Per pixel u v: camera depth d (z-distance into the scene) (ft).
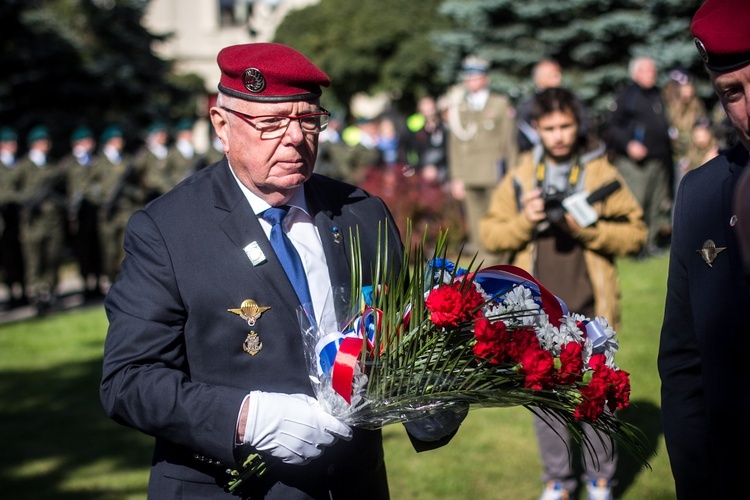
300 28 75.51
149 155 40.04
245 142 8.05
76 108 57.00
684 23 47.16
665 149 34.12
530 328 7.64
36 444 18.76
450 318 7.38
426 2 73.15
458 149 34.04
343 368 7.33
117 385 7.77
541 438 13.94
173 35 64.08
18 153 54.19
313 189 8.82
